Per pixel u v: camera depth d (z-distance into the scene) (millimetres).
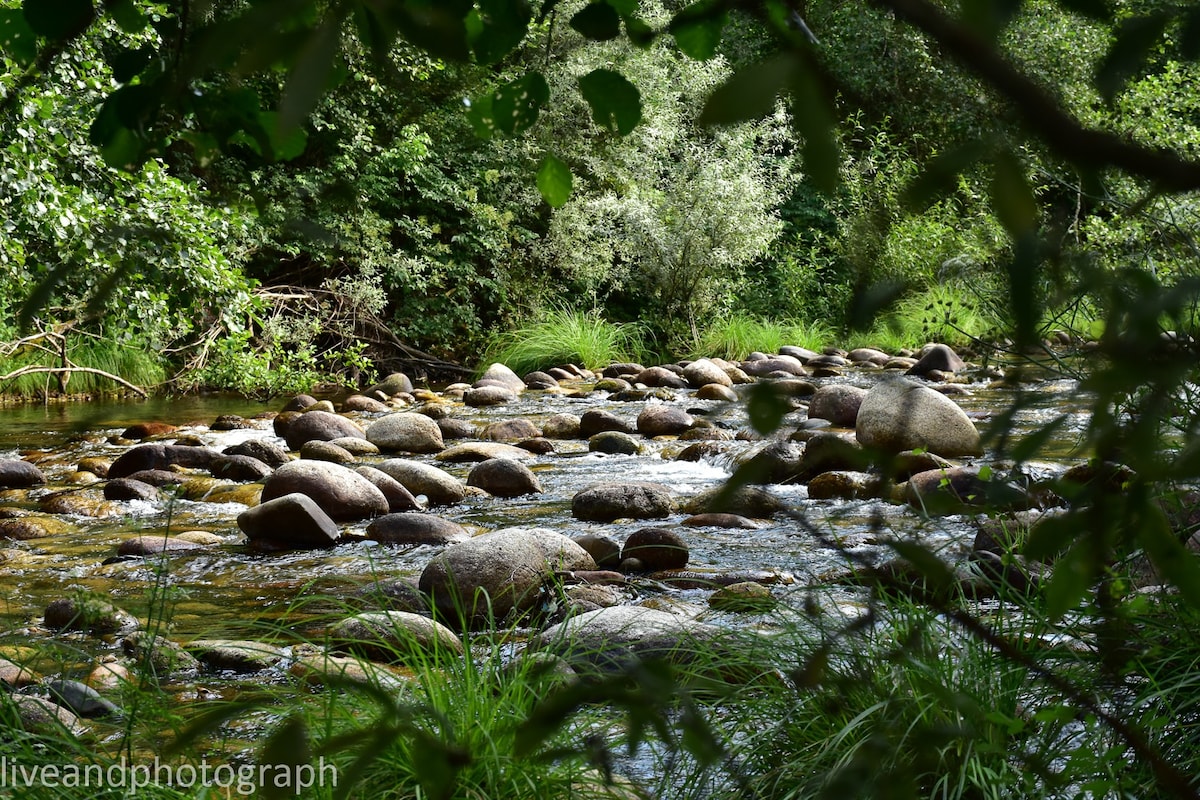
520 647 3326
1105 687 2100
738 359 15719
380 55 576
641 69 14586
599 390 12508
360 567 4863
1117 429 481
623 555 4738
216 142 922
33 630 3766
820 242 18766
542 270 16953
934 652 2172
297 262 15375
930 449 6930
